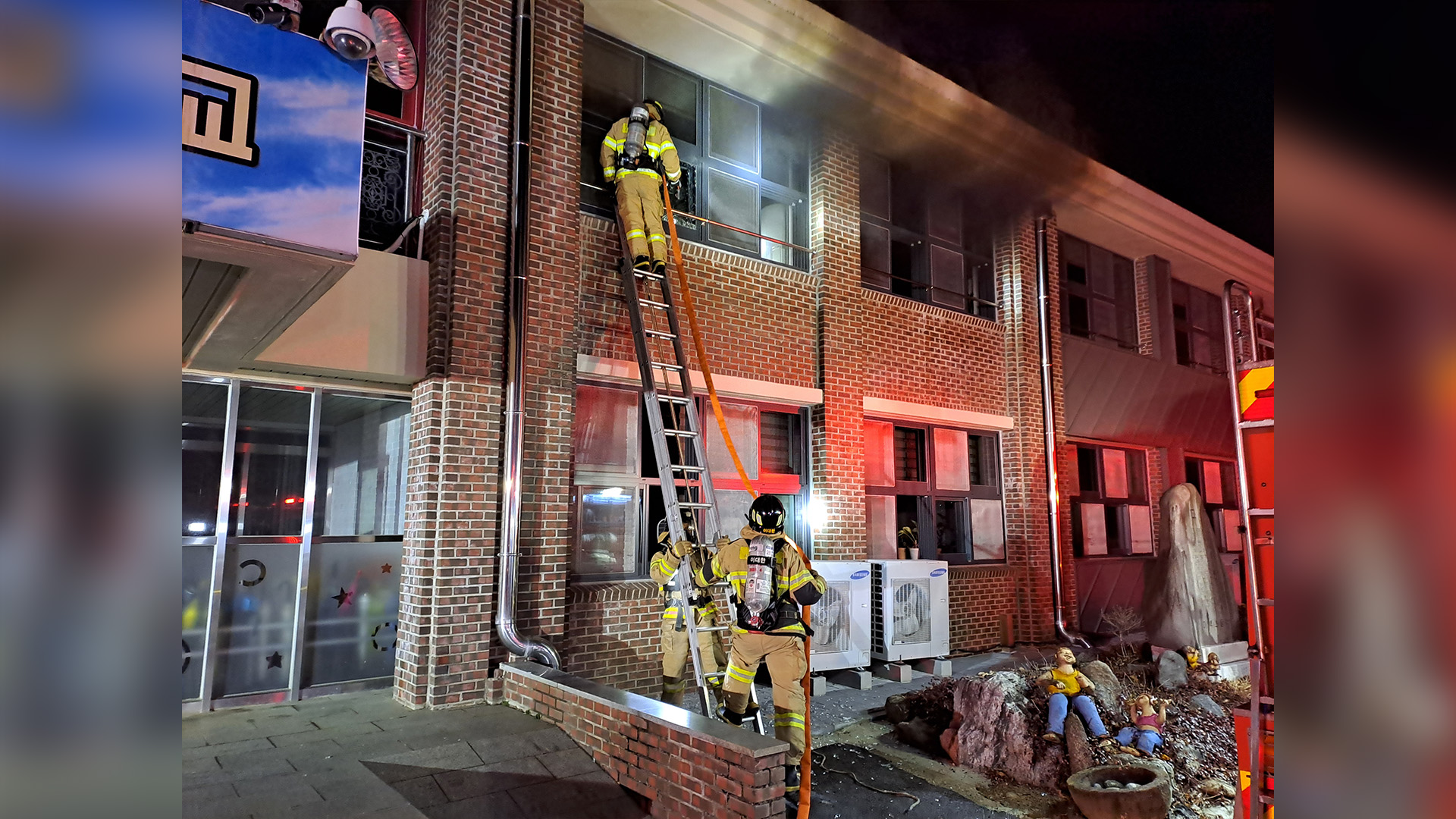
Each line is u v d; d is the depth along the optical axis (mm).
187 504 5766
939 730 6426
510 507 6188
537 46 7059
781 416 8883
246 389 6070
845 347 9078
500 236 6586
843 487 8773
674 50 8273
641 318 7105
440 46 6750
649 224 7270
